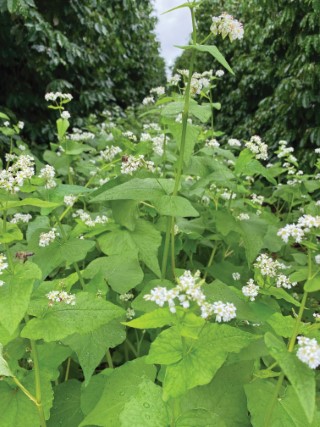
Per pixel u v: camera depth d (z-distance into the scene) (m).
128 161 3.00
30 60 8.52
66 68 9.09
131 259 2.93
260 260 2.61
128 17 11.19
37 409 2.07
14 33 7.68
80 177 6.31
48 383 2.16
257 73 11.80
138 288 3.26
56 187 2.77
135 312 3.12
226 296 2.52
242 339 1.79
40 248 2.88
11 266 1.96
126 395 2.21
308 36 7.69
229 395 2.25
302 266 4.22
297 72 8.48
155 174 3.85
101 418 2.07
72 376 3.27
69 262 2.77
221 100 15.78
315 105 8.30
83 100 10.45
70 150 5.00
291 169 5.13
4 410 2.04
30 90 9.11
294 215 5.52
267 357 2.70
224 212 3.69
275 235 4.12
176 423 1.80
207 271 3.77
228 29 2.47
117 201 2.97
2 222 2.27
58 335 1.93
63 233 2.84
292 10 8.15
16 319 1.72
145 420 1.79
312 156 8.23
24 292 1.78
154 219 3.92
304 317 3.84
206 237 3.80
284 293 2.23
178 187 2.70
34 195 2.95
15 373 2.24
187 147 2.79
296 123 8.88
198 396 2.24
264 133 10.88
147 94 22.47
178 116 3.38
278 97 9.25
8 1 5.66
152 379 2.30
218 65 16.03
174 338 1.79
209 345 1.78
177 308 1.63
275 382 2.60
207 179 3.51
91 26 9.90
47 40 8.42
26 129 8.91
